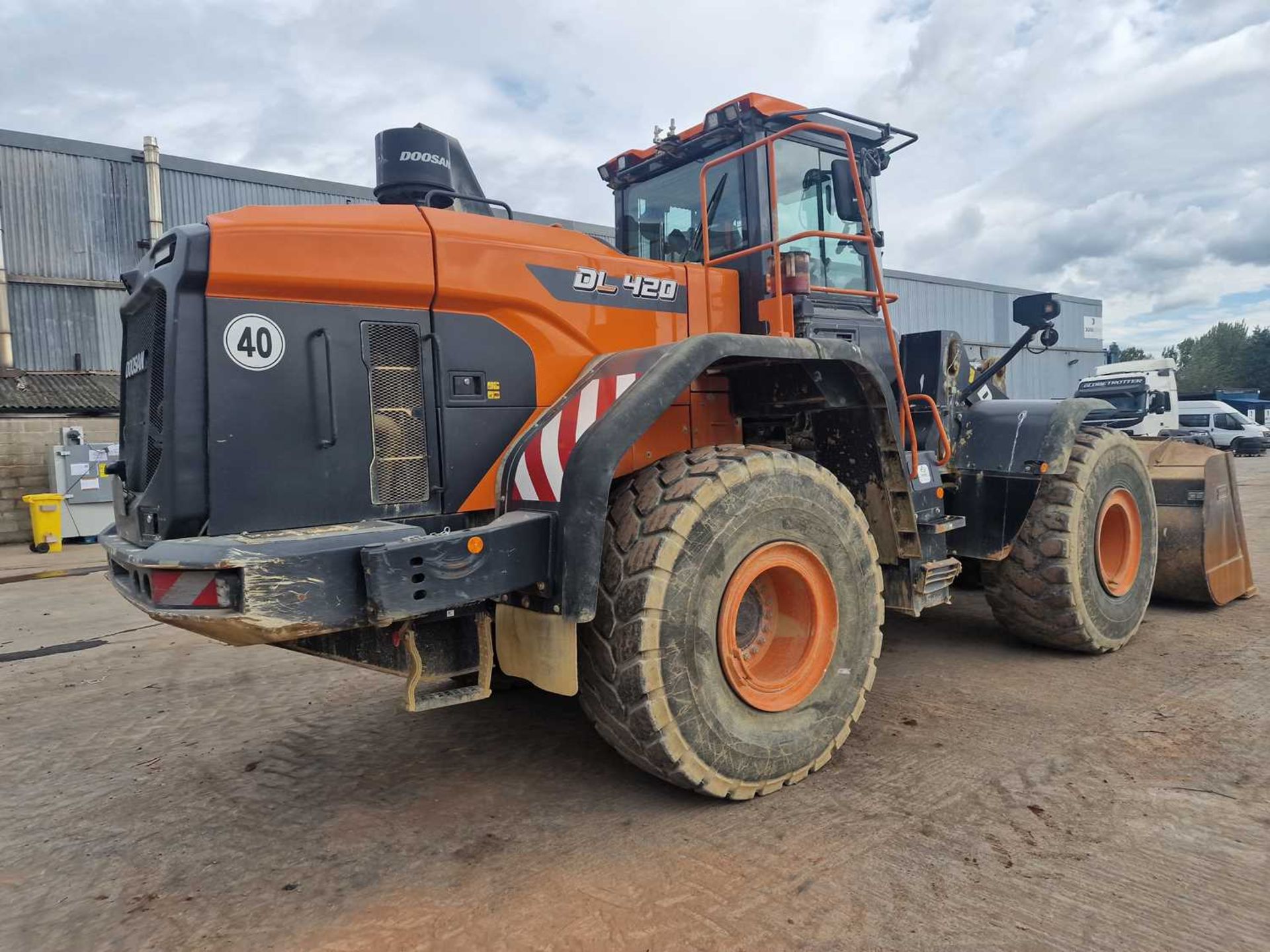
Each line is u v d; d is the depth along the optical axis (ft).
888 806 8.32
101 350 49.19
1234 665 12.60
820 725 9.06
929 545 11.02
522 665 8.30
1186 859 7.13
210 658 15.78
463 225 8.95
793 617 9.38
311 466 7.98
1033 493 12.52
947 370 13.17
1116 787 8.52
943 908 6.52
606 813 8.50
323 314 8.09
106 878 7.68
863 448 10.59
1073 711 10.83
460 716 11.81
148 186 49.78
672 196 13.60
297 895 7.22
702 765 8.20
